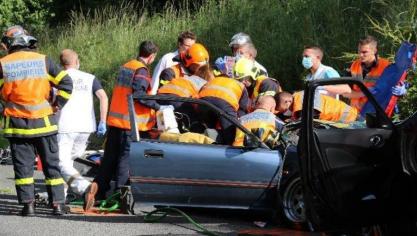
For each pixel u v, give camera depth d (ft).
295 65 52.70
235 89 34.12
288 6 56.90
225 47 59.93
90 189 34.88
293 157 30.35
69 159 36.86
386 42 46.26
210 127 34.86
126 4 81.56
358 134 24.08
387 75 33.83
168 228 31.01
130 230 30.63
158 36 69.41
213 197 30.73
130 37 71.72
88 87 37.52
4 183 43.83
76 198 37.83
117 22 77.25
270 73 53.52
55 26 91.15
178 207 34.73
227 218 33.58
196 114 35.45
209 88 34.12
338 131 24.08
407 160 22.95
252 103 36.14
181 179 30.73
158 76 43.37
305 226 29.60
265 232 29.09
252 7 60.54
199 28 64.08
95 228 31.04
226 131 32.91
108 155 36.91
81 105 37.27
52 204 33.94
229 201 30.76
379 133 24.12
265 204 30.73
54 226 31.48
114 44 72.33
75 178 36.50
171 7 73.31
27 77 33.47
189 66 37.93
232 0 62.59
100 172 36.99
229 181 30.58
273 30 56.39
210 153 30.63
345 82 24.41
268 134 31.60
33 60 33.73
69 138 36.94
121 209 34.40
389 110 33.94
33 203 34.01
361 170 24.00
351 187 23.94
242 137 32.40
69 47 77.46
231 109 33.60
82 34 77.46
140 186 30.91
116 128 36.58
